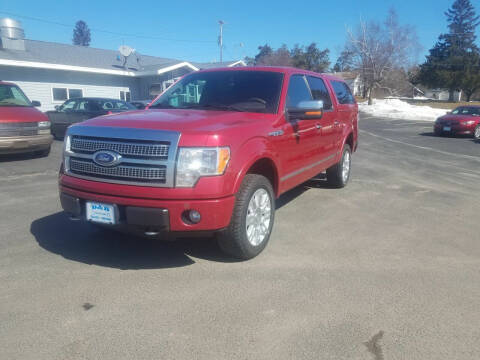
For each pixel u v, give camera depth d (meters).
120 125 3.69
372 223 5.42
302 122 5.08
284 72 5.10
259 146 4.00
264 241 4.25
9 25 19.97
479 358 2.68
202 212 3.47
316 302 3.32
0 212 5.59
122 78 24.11
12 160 9.91
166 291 3.44
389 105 41.03
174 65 24.80
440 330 2.98
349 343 2.80
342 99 7.14
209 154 3.46
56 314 3.06
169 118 3.90
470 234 5.07
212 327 2.94
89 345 2.71
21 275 3.68
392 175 8.97
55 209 5.77
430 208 6.23
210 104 4.81
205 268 3.90
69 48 25.42
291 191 7.19
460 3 76.31
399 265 4.09
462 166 10.45
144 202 3.45
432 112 35.56
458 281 3.77
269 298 3.37
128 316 3.06
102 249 4.32
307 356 2.65
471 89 65.94
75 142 3.85
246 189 3.81
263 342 2.78
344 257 4.25
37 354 2.62
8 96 10.16
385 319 3.10
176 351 2.67
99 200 3.63
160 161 3.43
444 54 68.81
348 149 7.60
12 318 3.00
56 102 20.62
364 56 47.94
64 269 3.82
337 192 7.16
